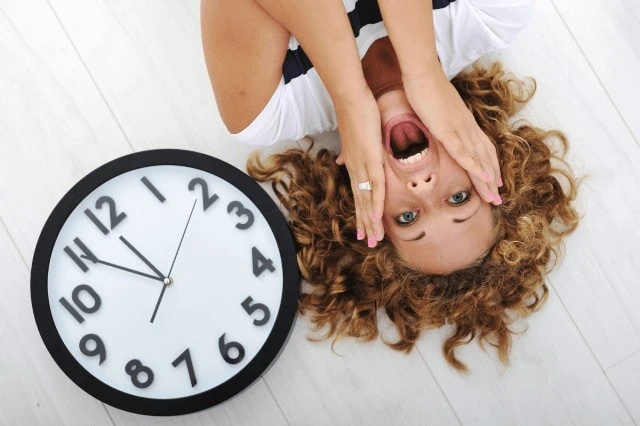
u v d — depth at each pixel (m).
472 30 1.16
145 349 1.24
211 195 1.24
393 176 1.09
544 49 1.33
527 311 1.33
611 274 1.34
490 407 1.34
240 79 1.12
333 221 1.28
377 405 1.34
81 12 1.33
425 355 1.34
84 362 1.23
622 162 1.33
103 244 1.24
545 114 1.34
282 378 1.34
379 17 1.10
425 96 1.06
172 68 1.33
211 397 1.24
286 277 1.23
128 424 1.33
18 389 1.32
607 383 1.34
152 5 1.33
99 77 1.33
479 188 1.10
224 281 1.24
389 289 1.26
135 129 1.33
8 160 1.33
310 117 1.25
